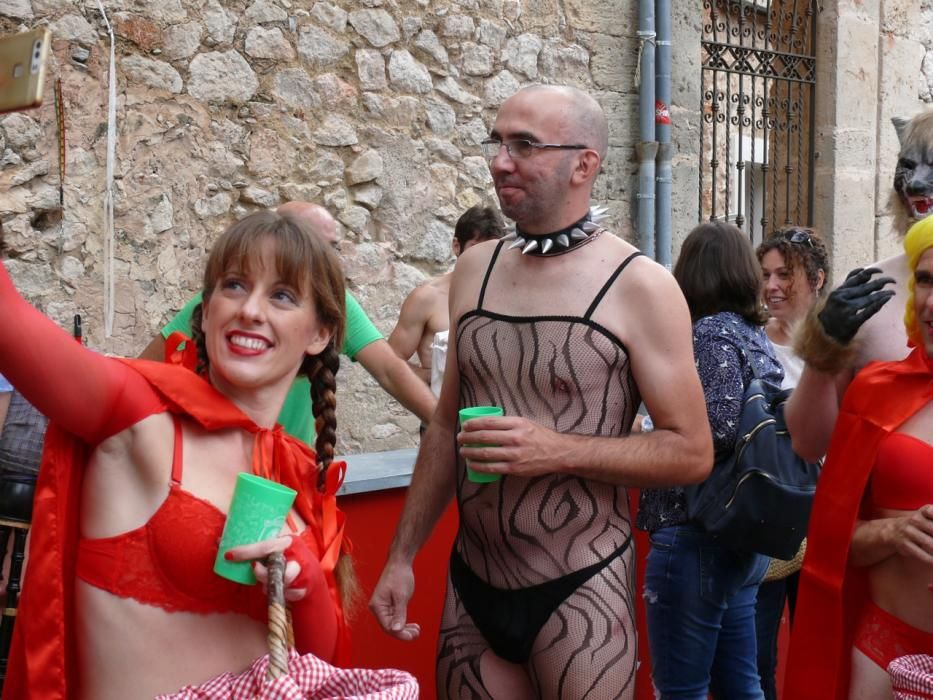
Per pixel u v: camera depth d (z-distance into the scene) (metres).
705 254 3.48
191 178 4.89
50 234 4.45
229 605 1.90
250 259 2.01
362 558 3.62
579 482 2.56
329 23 5.34
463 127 5.89
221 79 4.97
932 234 2.51
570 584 2.55
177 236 4.85
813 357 2.71
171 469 1.89
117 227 4.65
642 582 4.30
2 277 1.72
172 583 1.86
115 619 1.85
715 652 3.56
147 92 4.73
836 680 2.62
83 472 1.92
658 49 6.56
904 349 2.77
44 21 4.39
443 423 2.91
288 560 1.89
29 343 1.73
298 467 2.11
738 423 3.20
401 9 5.59
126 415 1.86
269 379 2.04
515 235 2.70
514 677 2.67
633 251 2.62
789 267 4.37
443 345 4.42
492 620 2.63
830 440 2.82
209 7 4.91
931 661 2.34
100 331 4.61
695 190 7.00
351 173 5.45
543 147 2.55
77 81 4.50
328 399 2.19
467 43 5.87
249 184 5.10
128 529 1.86
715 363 3.27
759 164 7.95
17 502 2.46
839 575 2.61
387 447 5.68
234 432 2.02
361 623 3.61
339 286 2.15
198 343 2.18
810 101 7.84
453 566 2.78
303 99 5.26
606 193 6.54
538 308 2.59
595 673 2.53
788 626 4.76
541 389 2.57
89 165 4.55
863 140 8.02
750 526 3.15
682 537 3.33
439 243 5.82
